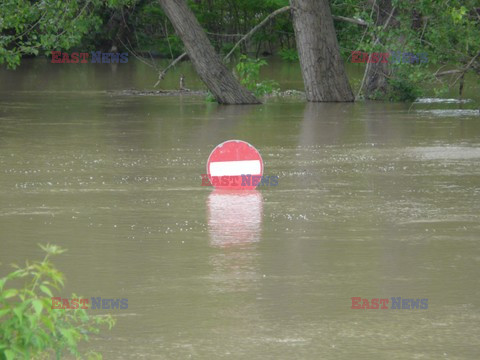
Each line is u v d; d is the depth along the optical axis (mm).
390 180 28062
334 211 23172
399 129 43625
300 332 13797
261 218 22266
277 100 65375
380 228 21078
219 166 26906
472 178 28469
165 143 37812
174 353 12953
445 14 51125
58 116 51094
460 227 21188
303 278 16734
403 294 15727
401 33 54781
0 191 26094
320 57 63562
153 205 23969
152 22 123875
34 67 110188
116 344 13281
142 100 64562
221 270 17328
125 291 15922
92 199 24797
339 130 43250
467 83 78875
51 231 20766
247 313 14703
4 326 9508
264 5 116938
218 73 60812
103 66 111750
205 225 21438
